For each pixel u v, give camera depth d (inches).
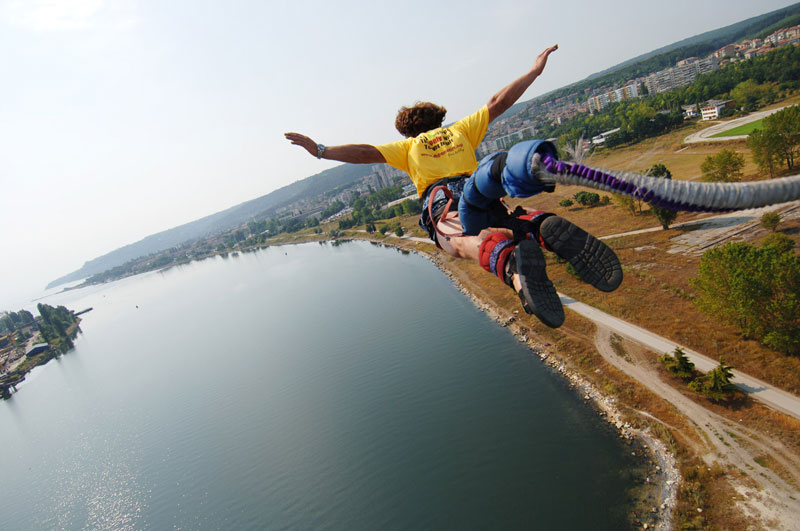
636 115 3218.5
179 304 5979.3
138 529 1449.3
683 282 1662.2
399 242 5068.9
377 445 1453.0
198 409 2225.6
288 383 2197.3
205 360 3004.4
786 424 972.6
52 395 3307.1
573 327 1624.0
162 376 2935.5
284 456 1577.3
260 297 4628.4
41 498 1811.0
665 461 999.0
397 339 2268.7
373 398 1759.4
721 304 1229.7
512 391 1455.5
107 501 1657.2
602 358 1407.5
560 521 971.9
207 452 1786.4
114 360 3846.0
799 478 856.9
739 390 1099.9
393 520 1146.0
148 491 1642.5
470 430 1355.8
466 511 1087.0
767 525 800.3
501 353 1718.8
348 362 2202.3
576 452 1122.7
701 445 1000.9
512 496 1075.9
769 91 4254.4
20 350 5866.1
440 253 3865.7
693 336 1348.4
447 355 1881.2
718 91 5142.7
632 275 1830.7
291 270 5866.1
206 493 1521.9
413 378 1800.0
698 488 907.4
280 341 2910.9
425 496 1179.9
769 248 1176.8
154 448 1957.4
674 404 1138.0
